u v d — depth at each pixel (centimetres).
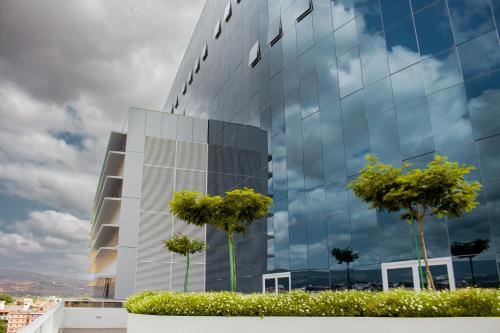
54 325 1120
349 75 1841
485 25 1334
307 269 1920
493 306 833
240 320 1001
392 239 1503
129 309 1338
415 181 1107
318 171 1948
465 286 1248
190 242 2412
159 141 2961
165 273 2698
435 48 1477
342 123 1841
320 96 2011
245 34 2923
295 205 2080
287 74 2308
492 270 1191
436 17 1492
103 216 3234
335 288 1734
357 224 1670
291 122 2214
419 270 1383
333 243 1786
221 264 2697
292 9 2336
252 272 2370
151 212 2777
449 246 1310
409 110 1533
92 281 4400
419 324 855
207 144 3128
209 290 2766
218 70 3388
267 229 2280
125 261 2630
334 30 1975
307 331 946
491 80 1292
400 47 1609
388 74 1644
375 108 1680
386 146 1602
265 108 2502
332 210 1823
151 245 2711
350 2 1895
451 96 1398
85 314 2036
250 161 2584
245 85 2816
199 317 1031
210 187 2988
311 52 2122
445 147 1389
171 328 1054
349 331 912
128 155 2838
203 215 1712
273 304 998
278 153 2298
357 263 1639
